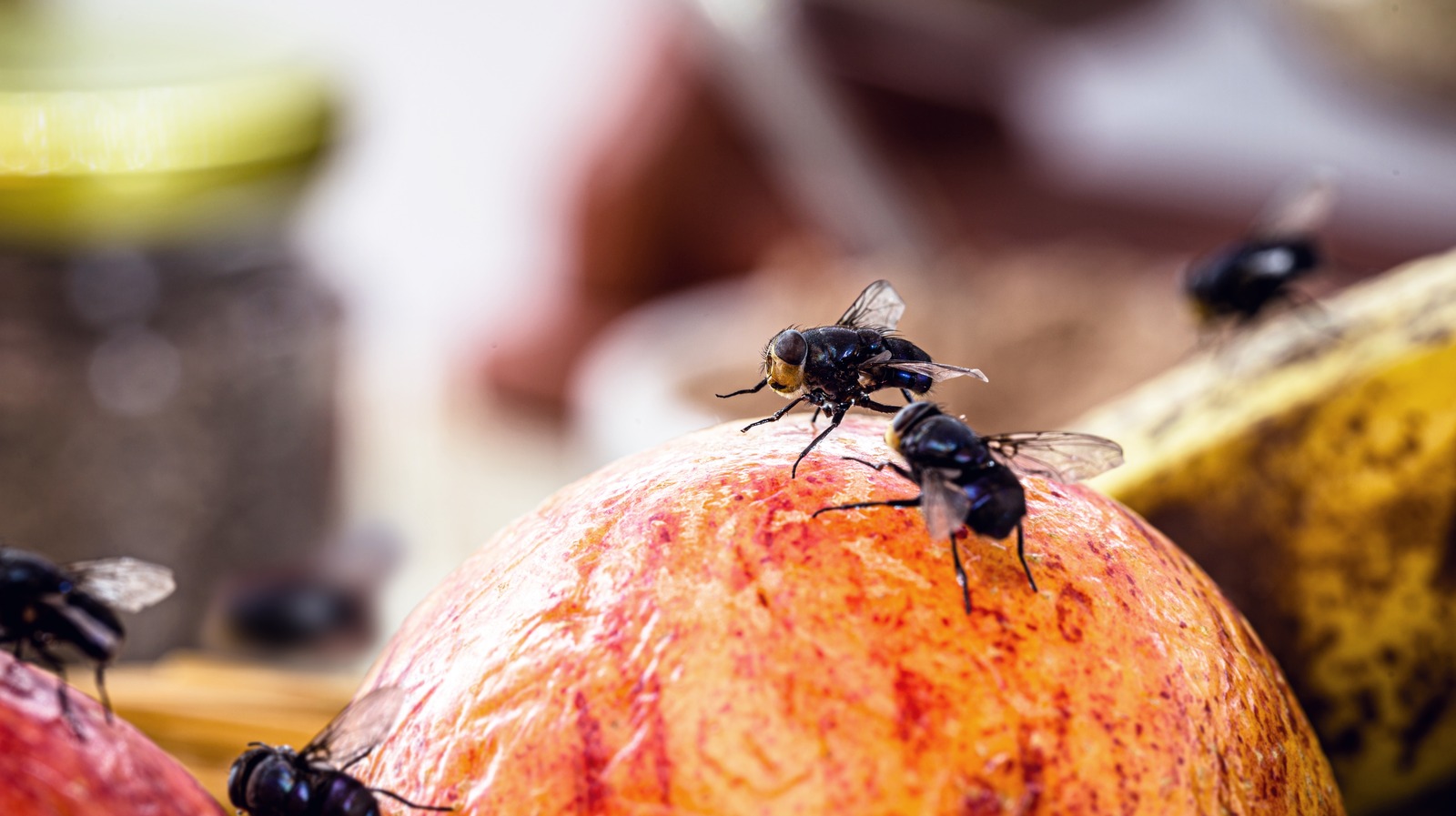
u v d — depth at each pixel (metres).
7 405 0.31
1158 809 0.17
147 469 0.32
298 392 0.35
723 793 0.17
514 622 0.17
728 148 0.54
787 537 0.17
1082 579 0.17
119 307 0.31
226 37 0.34
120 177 0.30
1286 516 0.22
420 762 0.17
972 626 0.17
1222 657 0.18
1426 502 0.21
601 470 0.19
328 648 0.34
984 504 0.17
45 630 0.18
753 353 0.38
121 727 0.17
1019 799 0.17
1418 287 0.23
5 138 0.29
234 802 0.18
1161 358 0.34
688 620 0.17
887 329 0.20
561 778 0.17
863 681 0.17
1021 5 0.54
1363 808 0.22
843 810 0.17
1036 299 0.38
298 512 0.36
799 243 0.53
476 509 0.46
